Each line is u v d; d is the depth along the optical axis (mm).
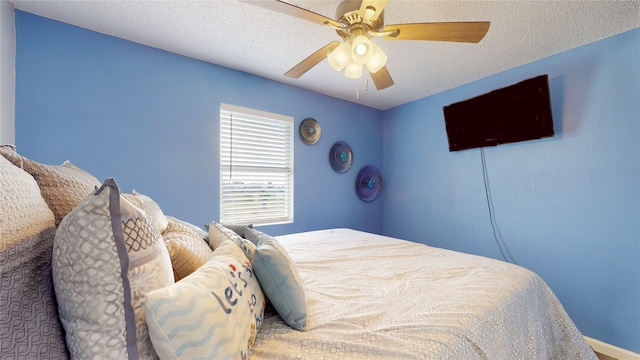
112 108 1937
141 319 568
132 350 537
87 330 525
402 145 3512
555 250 2180
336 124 3258
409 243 2070
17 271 531
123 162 1984
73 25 1795
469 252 2811
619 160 1856
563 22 1722
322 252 1813
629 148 1815
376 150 3695
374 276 1398
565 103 2115
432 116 3156
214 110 2377
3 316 491
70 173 872
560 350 1373
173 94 2174
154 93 2094
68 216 570
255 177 2697
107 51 1909
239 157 2590
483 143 2588
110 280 541
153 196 2109
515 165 2436
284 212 2906
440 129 3074
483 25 1245
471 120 2656
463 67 2410
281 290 929
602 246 1934
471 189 2787
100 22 1765
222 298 689
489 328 980
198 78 2289
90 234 541
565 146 2123
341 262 1632
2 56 1511
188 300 598
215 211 2400
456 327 912
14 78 1628
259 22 1761
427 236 3227
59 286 544
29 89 1677
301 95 2938
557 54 2150
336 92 3074
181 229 1123
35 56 1688
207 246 1116
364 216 3570
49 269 601
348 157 3348
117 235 560
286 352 787
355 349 791
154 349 569
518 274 1396
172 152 2184
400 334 869
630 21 1703
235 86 2488
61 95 1769
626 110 1825
